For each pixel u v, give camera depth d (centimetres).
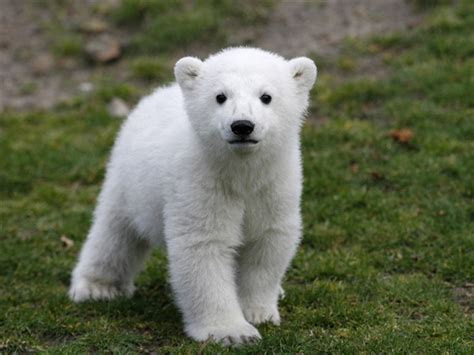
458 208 1245
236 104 818
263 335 893
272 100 848
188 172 880
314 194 1334
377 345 855
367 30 1928
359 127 1528
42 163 1538
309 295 1020
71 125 1702
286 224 909
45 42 2053
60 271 1178
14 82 1919
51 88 1889
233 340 865
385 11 1989
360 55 1839
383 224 1221
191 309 894
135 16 2058
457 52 1747
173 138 920
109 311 999
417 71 1691
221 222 882
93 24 2064
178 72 883
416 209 1264
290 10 2044
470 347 855
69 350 871
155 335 930
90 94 1836
